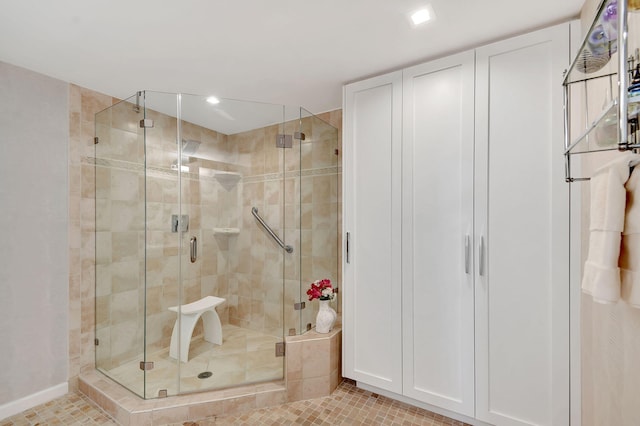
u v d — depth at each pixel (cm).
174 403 177
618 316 104
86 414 181
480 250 159
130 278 206
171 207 215
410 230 181
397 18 143
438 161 173
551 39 144
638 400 91
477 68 162
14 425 171
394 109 188
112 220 214
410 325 180
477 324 160
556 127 143
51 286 198
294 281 221
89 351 216
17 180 184
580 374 137
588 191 130
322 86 218
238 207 236
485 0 130
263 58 179
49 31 151
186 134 217
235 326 237
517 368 150
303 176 229
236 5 133
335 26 149
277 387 195
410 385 180
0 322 176
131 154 206
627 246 79
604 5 71
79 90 214
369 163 196
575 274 138
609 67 106
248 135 231
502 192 155
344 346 205
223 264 240
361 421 173
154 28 150
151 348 205
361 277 198
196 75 201
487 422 158
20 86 186
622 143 61
